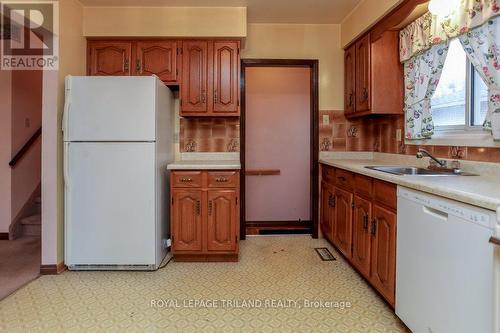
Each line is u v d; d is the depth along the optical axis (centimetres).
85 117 262
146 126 265
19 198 376
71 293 231
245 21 312
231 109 324
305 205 453
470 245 129
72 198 265
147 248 270
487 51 185
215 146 355
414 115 267
